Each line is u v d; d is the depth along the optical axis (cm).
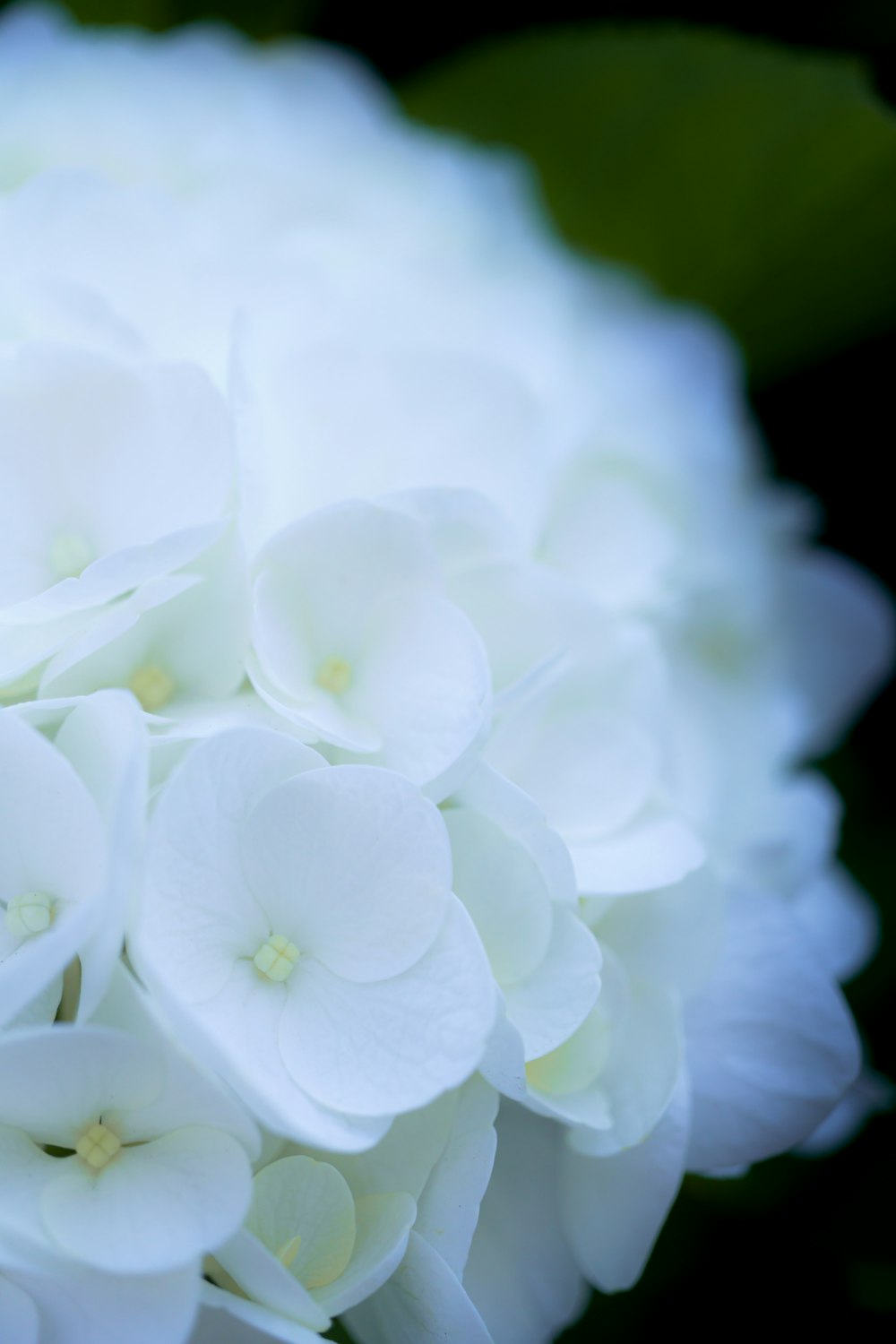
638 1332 45
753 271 49
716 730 42
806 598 46
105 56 43
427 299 40
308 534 35
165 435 35
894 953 47
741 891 37
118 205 38
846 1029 37
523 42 47
